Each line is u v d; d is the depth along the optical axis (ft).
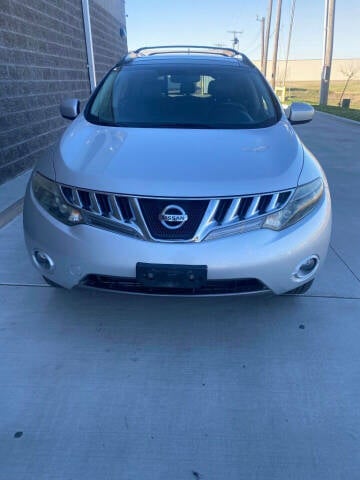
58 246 7.26
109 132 8.93
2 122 16.44
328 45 69.97
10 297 9.25
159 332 8.26
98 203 7.02
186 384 7.06
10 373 7.21
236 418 6.44
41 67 21.15
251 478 5.58
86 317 8.65
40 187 7.79
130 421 6.36
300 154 8.38
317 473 5.65
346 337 8.18
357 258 11.27
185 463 5.76
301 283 7.60
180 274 6.81
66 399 6.72
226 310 8.93
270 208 7.05
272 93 11.30
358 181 19.04
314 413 6.55
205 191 6.82
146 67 11.68
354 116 46.50
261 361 7.57
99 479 5.53
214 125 9.61
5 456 5.79
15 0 18.03
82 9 28.73
